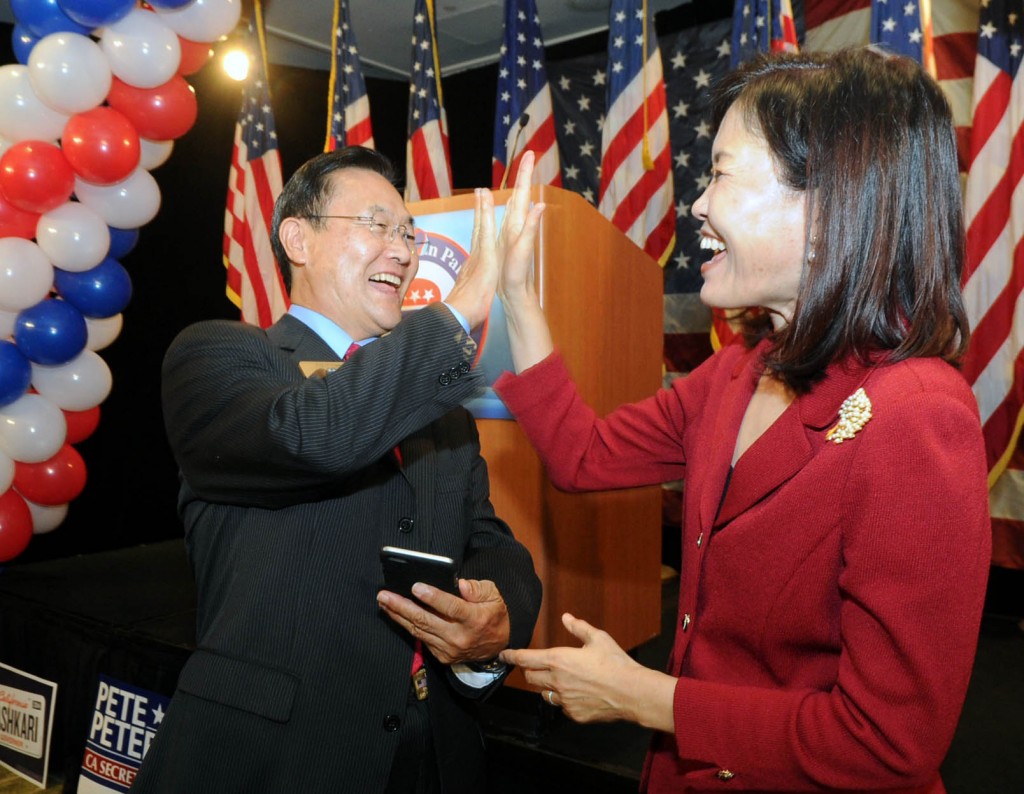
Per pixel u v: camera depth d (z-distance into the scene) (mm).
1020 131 2838
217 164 4863
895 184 716
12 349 2783
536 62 3729
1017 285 2826
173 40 2699
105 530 4469
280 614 998
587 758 1646
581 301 1724
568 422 1111
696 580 834
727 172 795
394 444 922
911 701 640
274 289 3875
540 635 1613
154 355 4648
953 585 637
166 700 2223
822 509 720
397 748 1039
